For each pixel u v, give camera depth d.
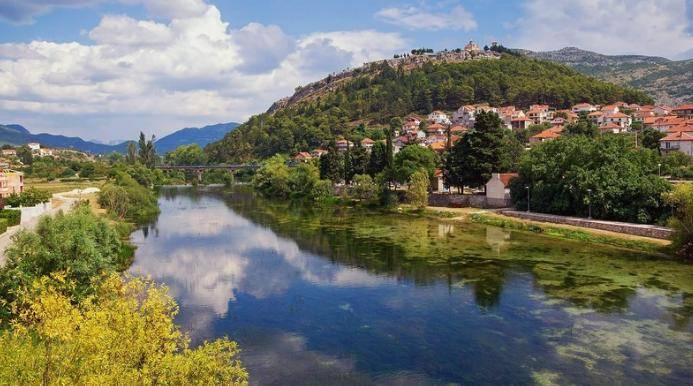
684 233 58.44
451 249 67.62
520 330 37.88
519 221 84.81
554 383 29.38
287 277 55.00
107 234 48.47
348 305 44.91
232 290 49.97
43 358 15.63
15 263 34.16
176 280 53.78
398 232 83.06
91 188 147.38
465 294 47.19
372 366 32.22
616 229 71.44
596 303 43.34
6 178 99.88
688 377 29.81
